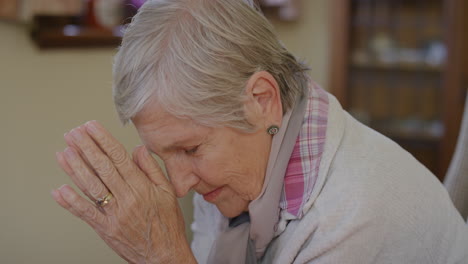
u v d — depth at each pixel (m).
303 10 3.38
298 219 1.04
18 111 1.94
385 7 3.27
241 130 0.98
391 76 3.33
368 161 1.03
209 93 0.92
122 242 1.00
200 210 1.39
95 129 0.94
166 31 0.93
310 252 0.97
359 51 3.30
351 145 1.06
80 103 2.18
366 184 0.98
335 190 1.00
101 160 0.94
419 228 0.99
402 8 3.27
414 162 1.09
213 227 1.34
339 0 3.18
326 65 3.41
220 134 0.97
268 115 1.01
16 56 1.92
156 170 1.02
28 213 2.02
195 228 1.42
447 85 3.20
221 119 0.94
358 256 0.95
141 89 0.92
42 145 2.04
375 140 1.09
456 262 1.02
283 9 3.22
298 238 1.00
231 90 0.93
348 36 3.22
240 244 1.13
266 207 1.06
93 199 0.97
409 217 0.99
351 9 3.25
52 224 2.12
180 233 1.05
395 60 3.29
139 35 0.94
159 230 1.01
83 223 2.24
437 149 3.33
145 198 0.98
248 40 0.96
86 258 2.26
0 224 1.92
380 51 3.30
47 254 2.11
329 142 1.04
